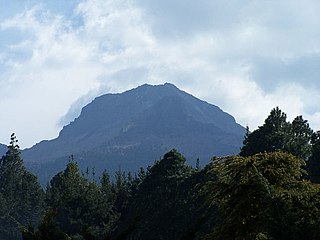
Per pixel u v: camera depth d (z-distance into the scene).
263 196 21.91
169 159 81.69
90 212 106.06
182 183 70.31
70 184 123.38
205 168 66.00
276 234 20.72
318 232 20.41
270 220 20.94
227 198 23.72
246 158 24.44
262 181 22.39
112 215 105.25
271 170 23.77
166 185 73.62
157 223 68.25
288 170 24.14
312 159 61.56
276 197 21.72
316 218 21.44
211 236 23.33
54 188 134.88
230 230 22.58
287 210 21.36
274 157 24.20
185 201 66.06
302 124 81.62
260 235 21.52
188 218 61.69
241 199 22.56
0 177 153.50
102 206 108.50
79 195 110.00
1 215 140.88
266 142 72.38
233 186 23.55
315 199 22.92
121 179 135.38
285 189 23.11
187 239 16.83
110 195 119.88
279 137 72.12
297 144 73.06
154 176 81.31
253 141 74.81
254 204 22.09
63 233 17.75
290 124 77.56
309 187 23.41
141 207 77.06
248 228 21.98
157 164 84.44
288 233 20.59
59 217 103.56
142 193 81.19
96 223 104.56
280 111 76.69
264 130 74.94
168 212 67.75
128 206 93.00
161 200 71.81
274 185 23.30
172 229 65.19
